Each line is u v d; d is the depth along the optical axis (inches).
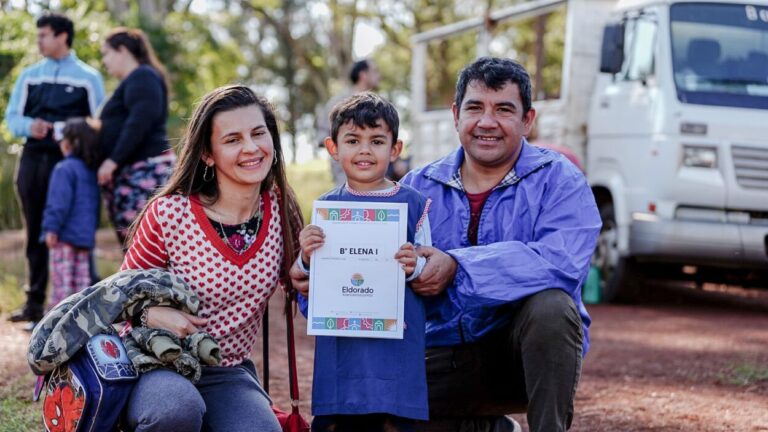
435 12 1227.9
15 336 263.1
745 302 379.6
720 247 327.9
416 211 133.6
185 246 126.0
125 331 124.7
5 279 354.6
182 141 129.5
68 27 287.9
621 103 360.5
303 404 201.0
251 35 1740.9
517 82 142.0
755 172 330.6
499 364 143.7
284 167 133.4
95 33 509.4
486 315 139.1
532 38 1190.9
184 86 655.1
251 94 129.2
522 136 145.9
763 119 332.8
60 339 115.6
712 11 349.1
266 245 129.9
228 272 126.6
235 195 127.8
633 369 242.8
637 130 348.8
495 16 458.9
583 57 388.5
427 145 504.1
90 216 274.7
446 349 145.3
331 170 352.5
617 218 351.9
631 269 357.7
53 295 273.4
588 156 381.7
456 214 146.6
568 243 137.6
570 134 386.6
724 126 331.3
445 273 131.3
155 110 268.8
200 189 129.1
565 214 140.5
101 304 118.5
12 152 505.0
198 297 125.9
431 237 146.4
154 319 120.1
